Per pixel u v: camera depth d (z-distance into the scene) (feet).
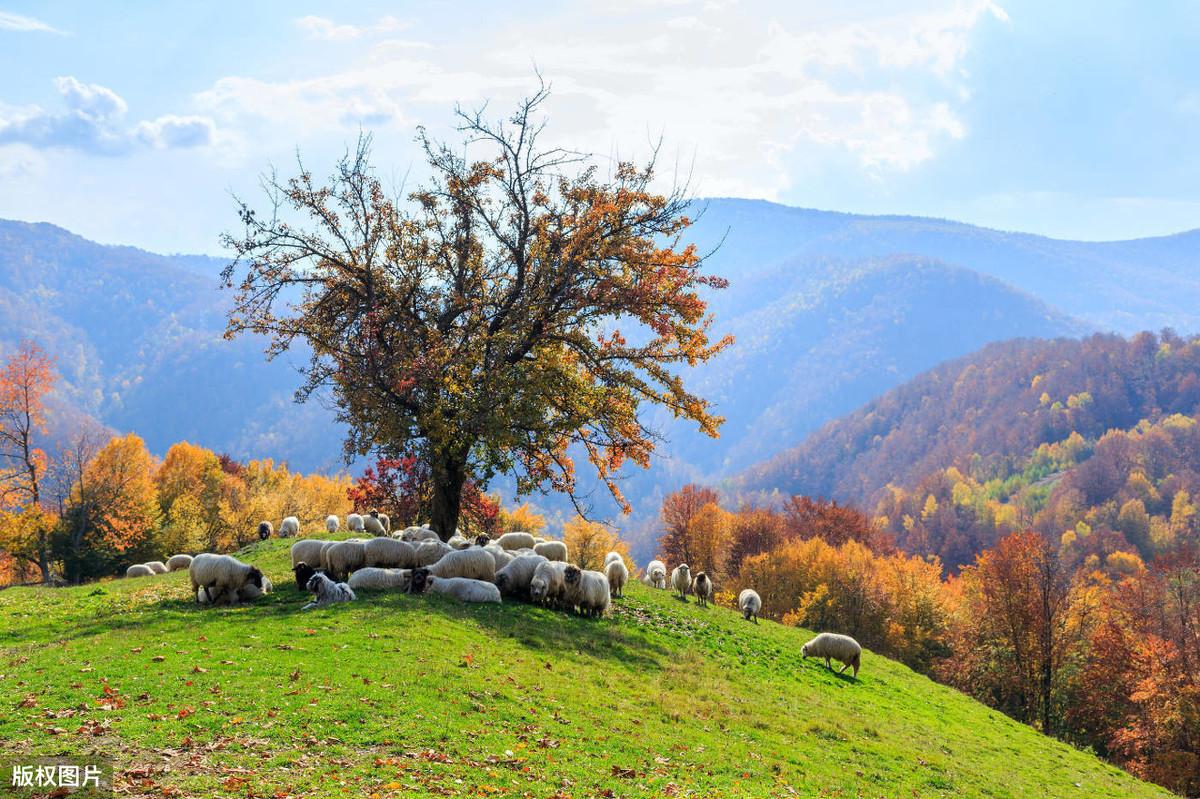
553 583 85.61
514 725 49.65
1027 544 200.03
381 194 100.48
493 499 189.98
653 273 100.73
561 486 109.70
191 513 240.32
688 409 101.55
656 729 55.47
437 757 42.88
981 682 210.59
